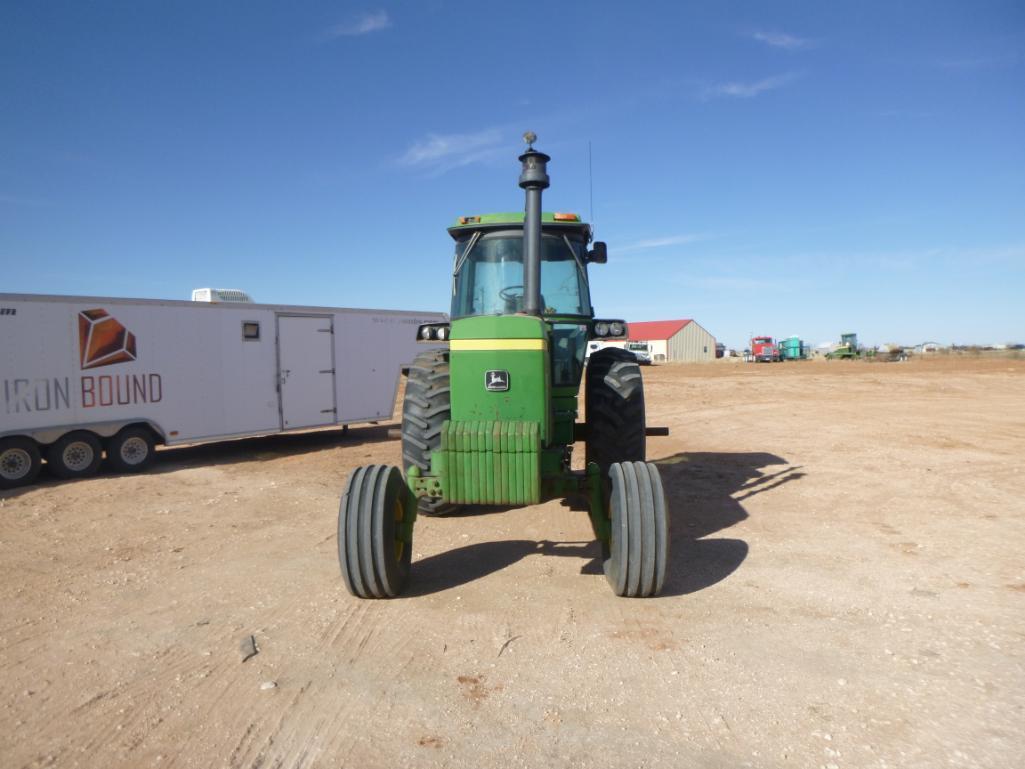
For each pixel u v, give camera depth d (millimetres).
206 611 4836
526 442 4656
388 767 2996
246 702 3572
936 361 52094
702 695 3529
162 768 3023
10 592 5277
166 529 7109
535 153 5184
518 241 6727
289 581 5410
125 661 4074
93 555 6234
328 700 3576
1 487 9383
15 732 3328
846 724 3225
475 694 3604
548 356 5008
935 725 3191
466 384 4914
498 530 6824
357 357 14000
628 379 6551
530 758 3029
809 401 20578
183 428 11281
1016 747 3006
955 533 6352
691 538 6336
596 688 3633
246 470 10688
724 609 4633
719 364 55281
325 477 9898
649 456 11070
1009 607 4578
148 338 10898
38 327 9734
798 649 4020
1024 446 11344
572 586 5148
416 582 5348
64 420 9969
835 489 8273
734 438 12953
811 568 5445
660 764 2963
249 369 12219
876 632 4227
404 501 5160
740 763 2953
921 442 11867
